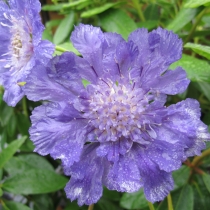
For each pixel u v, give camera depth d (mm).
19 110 204
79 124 111
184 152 107
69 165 101
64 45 149
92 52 111
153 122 110
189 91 183
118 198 169
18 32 130
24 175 165
